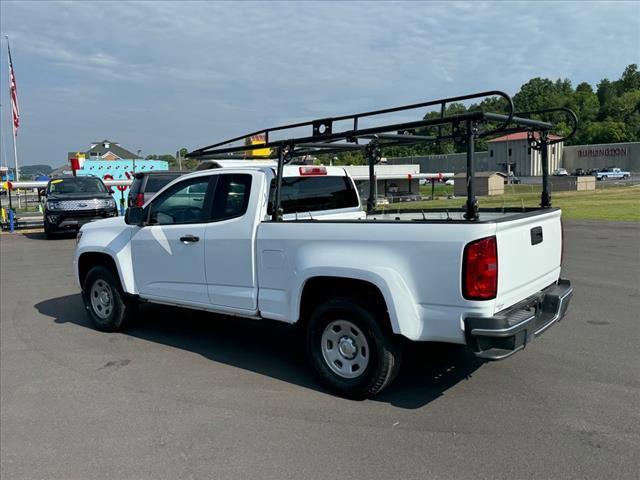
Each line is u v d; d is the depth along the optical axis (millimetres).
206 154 5793
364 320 4230
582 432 3717
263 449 3629
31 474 3430
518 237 4086
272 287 4805
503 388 4520
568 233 15320
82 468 3482
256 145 4938
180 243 5531
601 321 6418
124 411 4305
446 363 5156
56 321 7199
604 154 78688
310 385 4738
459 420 3959
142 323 6938
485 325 3688
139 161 29469
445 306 3855
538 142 5227
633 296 7656
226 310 5207
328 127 4633
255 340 6125
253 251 4887
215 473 3355
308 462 3443
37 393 4727
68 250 14812
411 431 3812
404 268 3990
